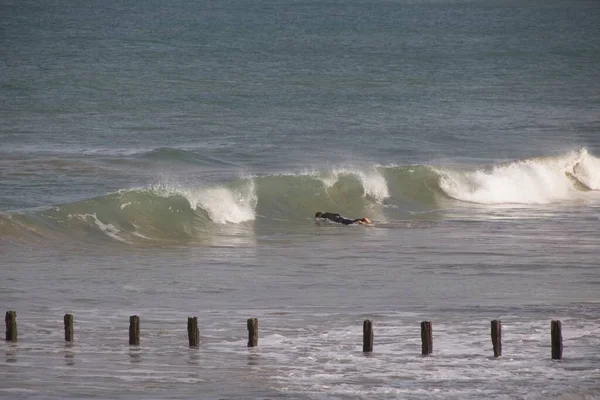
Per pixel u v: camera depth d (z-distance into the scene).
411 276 98.06
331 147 199.88
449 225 130.50
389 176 150.88
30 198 138.75
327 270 100.94
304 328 76.38
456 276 98.12
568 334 75.06
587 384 62.78
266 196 137.50
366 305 84.94
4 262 101.62
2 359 66.12
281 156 187.00
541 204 149.88
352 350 70.25
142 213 123.50
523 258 107.50
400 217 137.88
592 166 165.12
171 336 73.44
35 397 58.25
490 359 68.19
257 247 114.56
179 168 171.38
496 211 142.62
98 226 118.75
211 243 117.00
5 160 171.62
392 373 64.75
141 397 58.97
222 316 80.25
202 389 60.84
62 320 77.88
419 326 77.31
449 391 60.94
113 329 75.25
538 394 60.28
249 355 68.75
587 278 97.44
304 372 64.81
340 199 142.62
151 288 91.31
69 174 160.12
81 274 97.00
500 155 196.12
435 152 197.62
